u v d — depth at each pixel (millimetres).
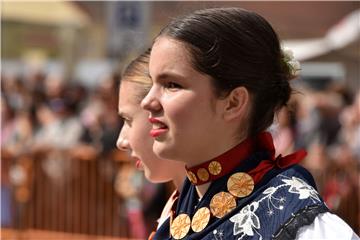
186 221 2617
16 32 22156
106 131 10969
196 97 2459
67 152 11328
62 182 11398
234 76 2484
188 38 2465
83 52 21953
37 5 21516
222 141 2566
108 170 10852
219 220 2467
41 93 14109
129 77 3410
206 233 2473
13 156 11656
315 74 23734
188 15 2566
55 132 12133
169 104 2477
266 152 2639
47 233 11508
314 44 20578
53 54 23125
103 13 15789
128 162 10523
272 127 2848
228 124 2549
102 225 11031
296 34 17984
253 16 2607
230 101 2516
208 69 2447
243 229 2395
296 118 10602
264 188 2477
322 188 10547
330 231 2295
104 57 21578
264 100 2605
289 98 2809
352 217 10555
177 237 2598
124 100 3430
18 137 12320
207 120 2494
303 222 2291
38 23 21625
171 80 2490
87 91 17672
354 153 11922
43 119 12648
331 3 15578
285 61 2711
